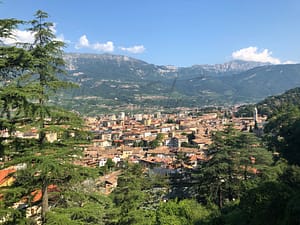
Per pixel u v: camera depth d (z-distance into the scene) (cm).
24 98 950
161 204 2384
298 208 1450
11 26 958
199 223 2214
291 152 3158
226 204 2966
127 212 2239
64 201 1231
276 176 2828
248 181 2894
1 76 972
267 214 1697
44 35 1097
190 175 3650
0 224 1019
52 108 1068
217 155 3041
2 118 984
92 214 1127
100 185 3039
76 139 1202
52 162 977
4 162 1016
